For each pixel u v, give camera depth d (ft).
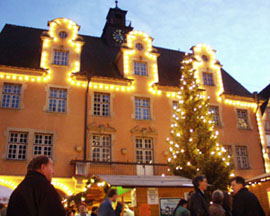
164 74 82.38
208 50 85.87
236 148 78.59
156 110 73.46
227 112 81.05
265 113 85.25
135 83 74.02
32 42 75.77
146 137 70.49
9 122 60.54
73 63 70.08
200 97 61.16
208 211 18.29
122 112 70.18
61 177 60.39
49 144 62.49
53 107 65.46
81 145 64.13
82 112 66.74
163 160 69.72
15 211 10.82
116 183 43.04
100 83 70.38
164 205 44.78
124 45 76.23
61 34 71.87
